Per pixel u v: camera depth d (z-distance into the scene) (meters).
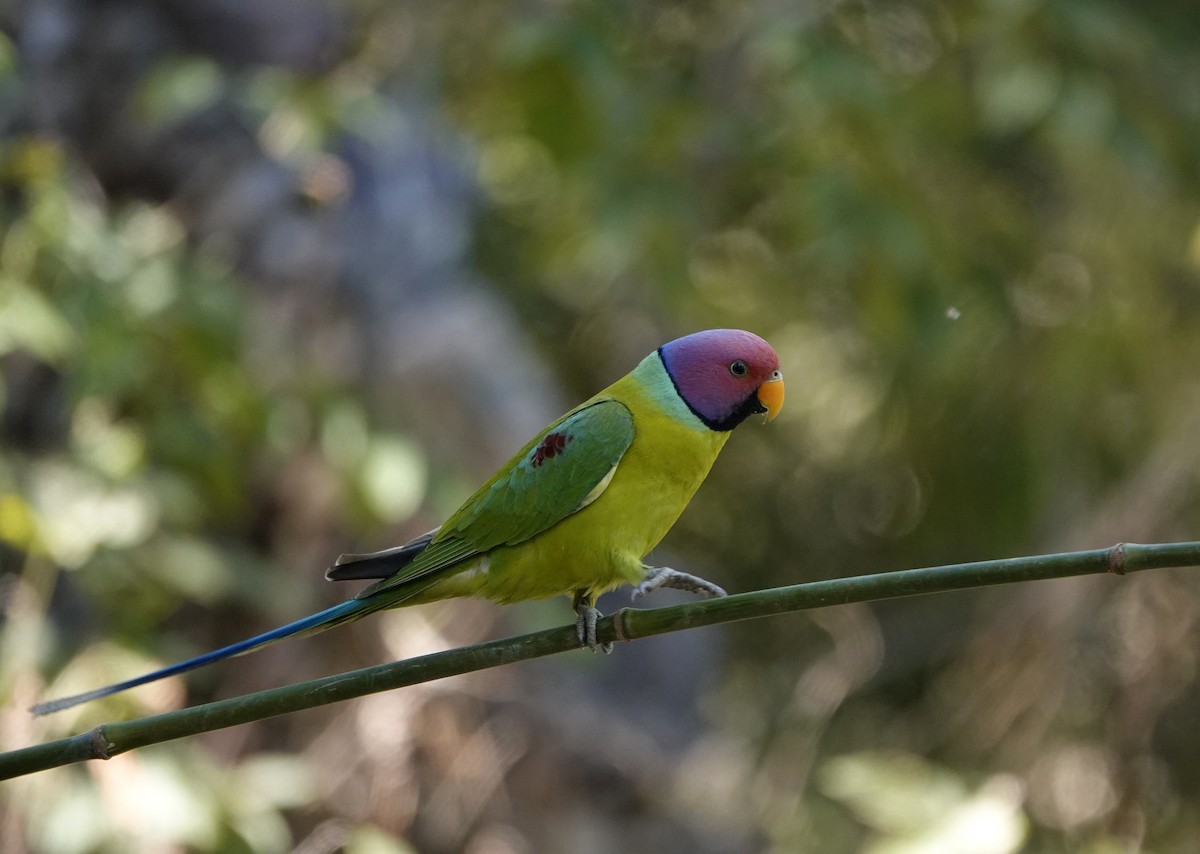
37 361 10.19
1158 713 10.73
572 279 15.34
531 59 11.99
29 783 8.23
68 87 11.37
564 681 11.55
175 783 8.17
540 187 14.72
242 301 9.97
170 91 10.32
